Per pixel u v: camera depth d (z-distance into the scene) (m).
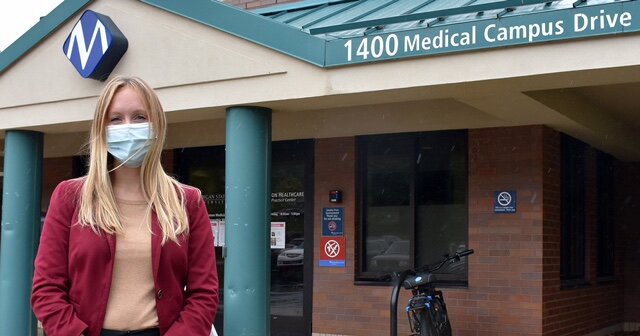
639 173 12.62
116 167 2.78
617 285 12.13
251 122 7.72
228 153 7.78
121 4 8.42
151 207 2.75
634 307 12.38
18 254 9.34
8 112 9.34
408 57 6.70
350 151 10.09
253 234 7.67
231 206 7.71
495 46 6.30
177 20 8.05
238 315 7.59
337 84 7.11
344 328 9.93
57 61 8.95
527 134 9.03
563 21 6.05
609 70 6.00
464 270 9.38
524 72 6.23
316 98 7.30
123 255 2.70
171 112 8.12
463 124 9.28
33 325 9.41
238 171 7.70
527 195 8.98
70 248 2.69
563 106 8.38
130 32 8.34
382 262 9.92
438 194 9.67
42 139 9.66
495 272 9.06
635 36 5.86
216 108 7.88
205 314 2.78
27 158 9.45
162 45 8.12
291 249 10.54
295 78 7.34
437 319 7.90
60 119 8.91
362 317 9.81
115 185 2.82
